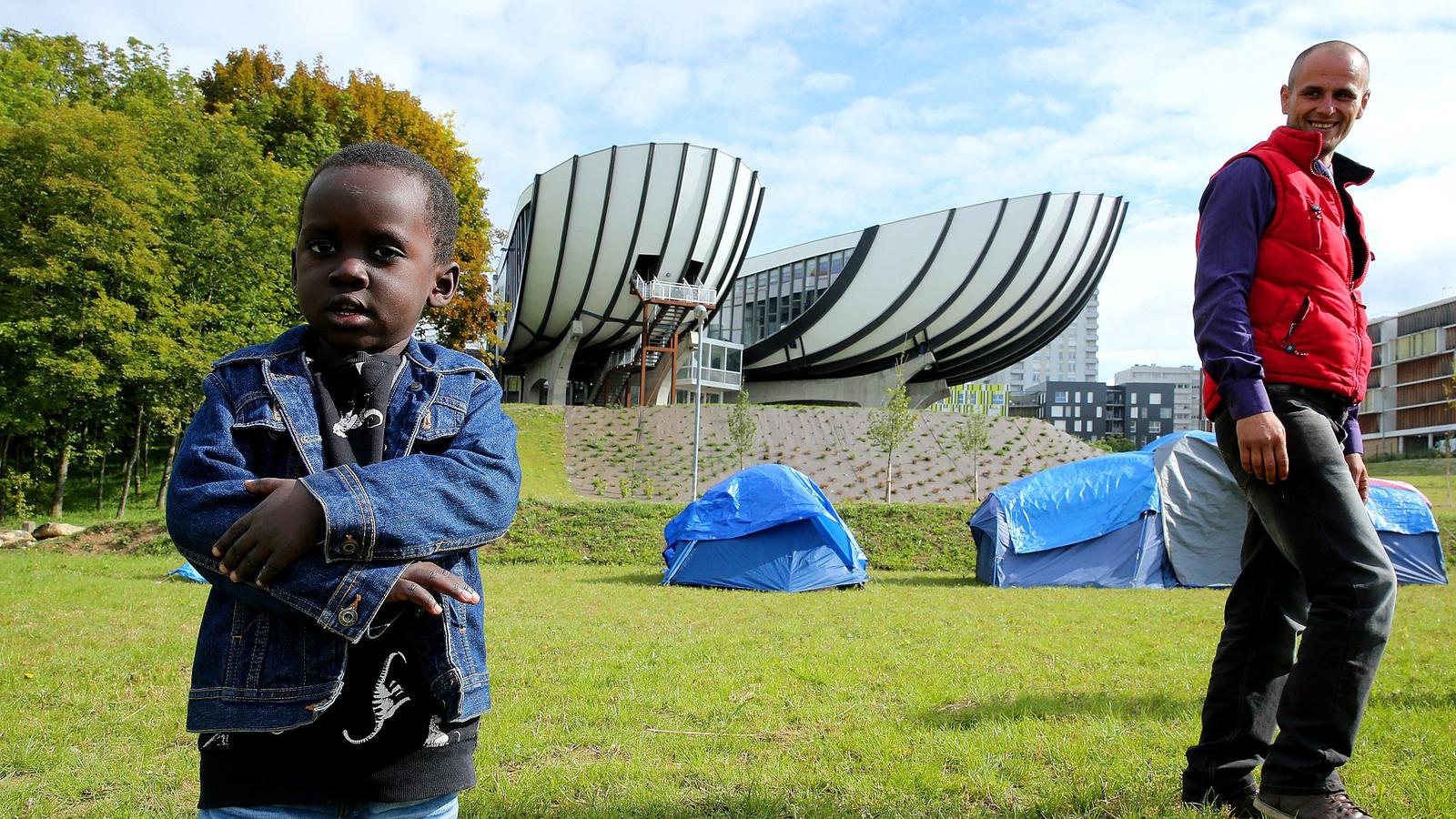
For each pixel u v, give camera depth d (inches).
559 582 513.0
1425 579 516.1
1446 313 3002.0
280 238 904.9
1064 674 227.8
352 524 51.9
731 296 2551.7
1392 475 1825.8
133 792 138.6
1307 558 100.6
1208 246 109.0
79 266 815.1
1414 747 146.3
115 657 240.1
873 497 1223.5
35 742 163.2
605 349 2369.6
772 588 485.1
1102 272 2369.6
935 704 193.3
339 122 1122.0
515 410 1535.4
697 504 530.0
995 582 525.3
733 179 1845.5
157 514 903.7
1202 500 533.0
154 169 848.3
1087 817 115.9
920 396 2640.3
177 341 847.1
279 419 58.7
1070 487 545.3
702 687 212.1
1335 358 105.3
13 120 853.8
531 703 194.5
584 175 1791.3
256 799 57.2
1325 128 112.4
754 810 125.5
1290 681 102.2
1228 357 102.3
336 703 58.1
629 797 132.2
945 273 2183.8
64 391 815.7
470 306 1189.7
